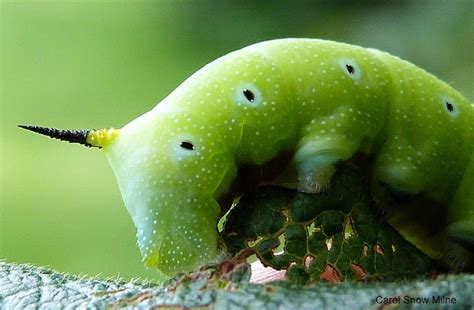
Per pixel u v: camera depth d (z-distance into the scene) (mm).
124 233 196
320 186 104
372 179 108
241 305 97
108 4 342
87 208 208
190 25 309
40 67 299
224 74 105
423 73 110
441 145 108
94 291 102
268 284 98
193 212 103
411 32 229
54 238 197
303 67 106
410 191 108
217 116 104
